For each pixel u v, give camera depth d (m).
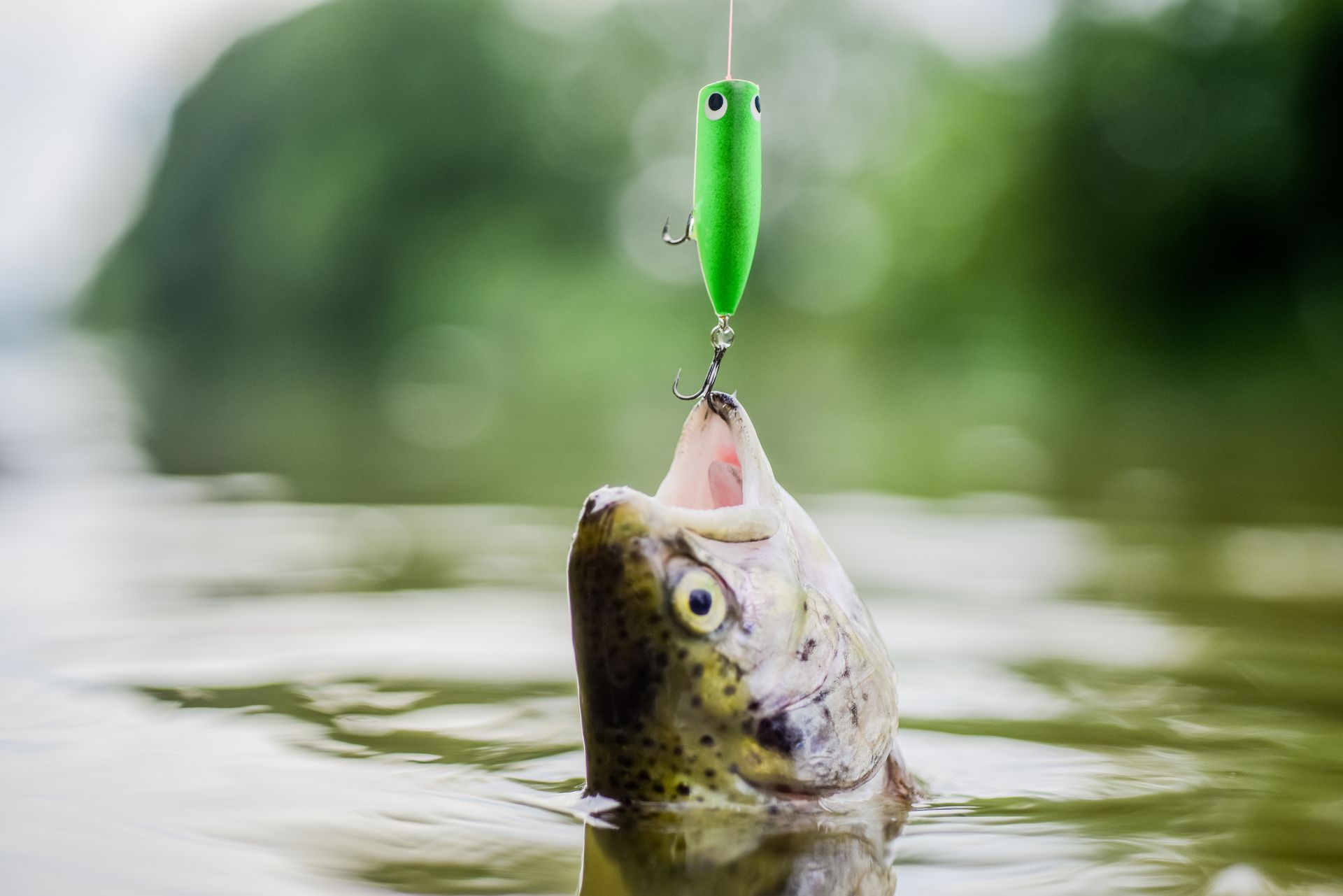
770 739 0.59
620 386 3.97
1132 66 4.11
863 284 5.07
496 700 0.74
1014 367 4.15
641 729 0.59
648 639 0.58
